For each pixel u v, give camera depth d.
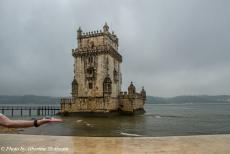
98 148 11.48
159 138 14.05
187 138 14.02
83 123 54.66
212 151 10.79
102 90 73.00
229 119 77.25
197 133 41.06
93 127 47.12
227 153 10.45
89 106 73.62
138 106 88.19
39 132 38.38
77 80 77.19
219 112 131.12
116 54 82.31
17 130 36.84
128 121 61.00
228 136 14.60
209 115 101.31
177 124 58.28
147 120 67.00
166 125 54.91
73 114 75.38
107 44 75.31
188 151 10.81
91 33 77.25
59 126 48.00
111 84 73.81
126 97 80.31
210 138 13.91
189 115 100.31
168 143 12.55
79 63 77.50
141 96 93.62
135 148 11.48
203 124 59.59
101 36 75.69
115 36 87.44
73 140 13.45
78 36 79.06
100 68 73.88
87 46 77.75
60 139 13.70
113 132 40.06
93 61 75.25
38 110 102.38
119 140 13.49
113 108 75.44
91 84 74.81
